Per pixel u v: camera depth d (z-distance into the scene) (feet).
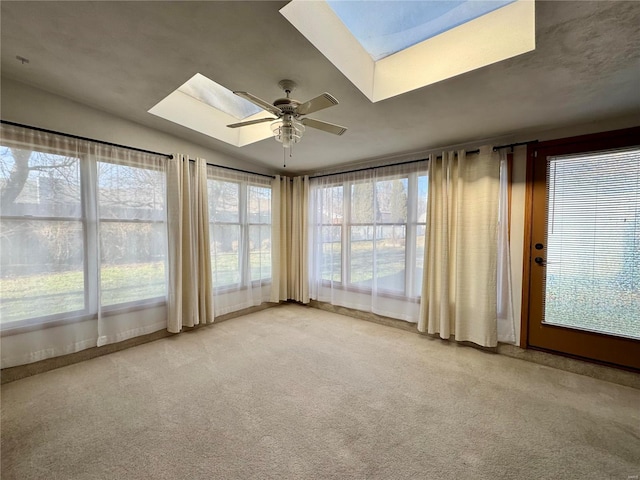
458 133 9.54
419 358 9.42
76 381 7.80
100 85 7.48
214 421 6.27
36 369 8.09
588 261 8.41
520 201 9.48
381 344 10.55
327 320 13.35
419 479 4.84
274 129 6.98
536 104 7.39
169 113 9.64
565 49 5.22
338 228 14.24
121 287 9.63
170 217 10.69
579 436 5.85
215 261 12.51
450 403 6.98
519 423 6.25
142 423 6.17
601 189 8.19
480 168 9.78
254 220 14.19
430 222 10.88
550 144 8.92
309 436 5.84
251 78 6.63
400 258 12.15
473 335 10.02
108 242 9.28
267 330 11.97
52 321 8.22
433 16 5.88
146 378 8.03
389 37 6.57
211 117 10.91
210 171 12.22
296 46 5.53
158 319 10.72
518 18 5.43
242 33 5.25
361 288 13.44
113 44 5.80
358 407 6.81
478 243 9.86
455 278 10.48
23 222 7.66
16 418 6.26
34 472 4.90
